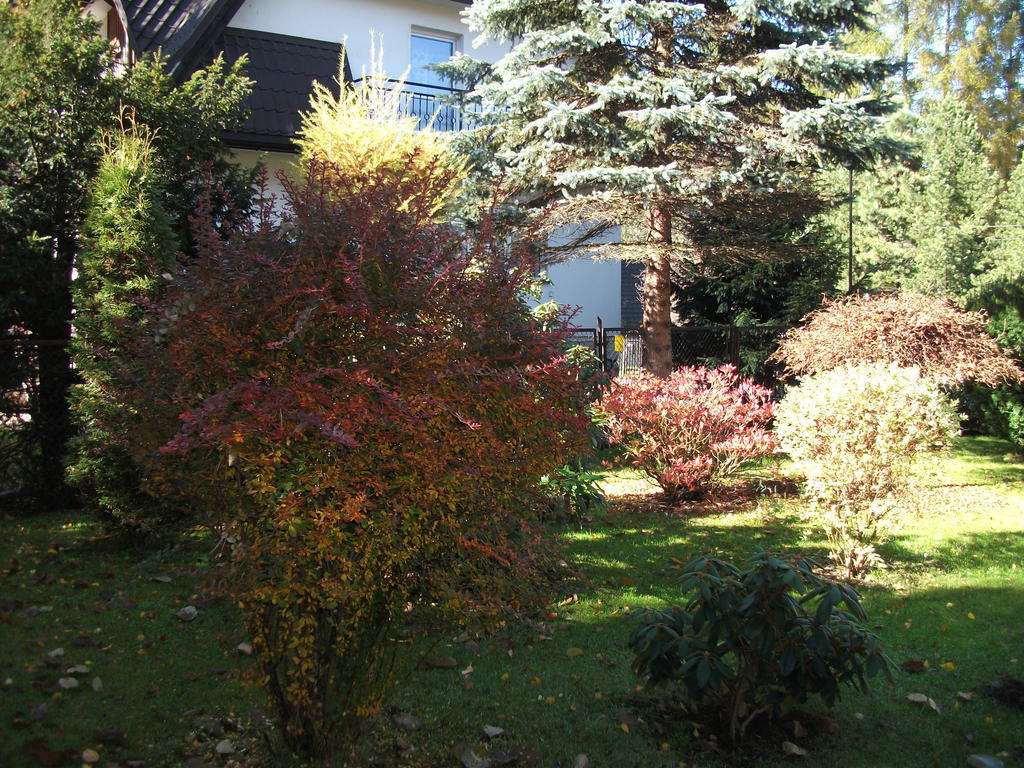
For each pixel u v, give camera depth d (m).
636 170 10.94
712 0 12.32
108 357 3.62
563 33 11.53
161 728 3.62
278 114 12.96
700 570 3.61
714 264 14.14
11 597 5.20
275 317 2.96
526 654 4.65
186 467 3.11
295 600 2.88
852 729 3.82
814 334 10.45
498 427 3.23
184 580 5.73
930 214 25.75
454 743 3.60
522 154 11.73
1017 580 6.10
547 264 12.55
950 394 13.05
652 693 4.14
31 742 3.34
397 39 16.16
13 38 8.00
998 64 30.94
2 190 8.01
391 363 2.99
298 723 3.07
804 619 3.47
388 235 3.18
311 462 2.89
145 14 12.67
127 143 7.10
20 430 7.82
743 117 12.16
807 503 8.77
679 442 8.86
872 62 11.76
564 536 7.29
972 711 4.00
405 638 3.29
